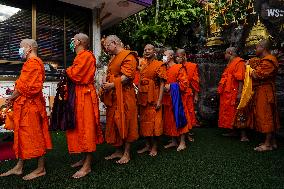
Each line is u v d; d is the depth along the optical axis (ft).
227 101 18.80
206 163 13.29
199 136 20.04
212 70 25.49
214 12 32.27
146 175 11.63
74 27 25.73
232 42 27.91
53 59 24.36
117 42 13.46
